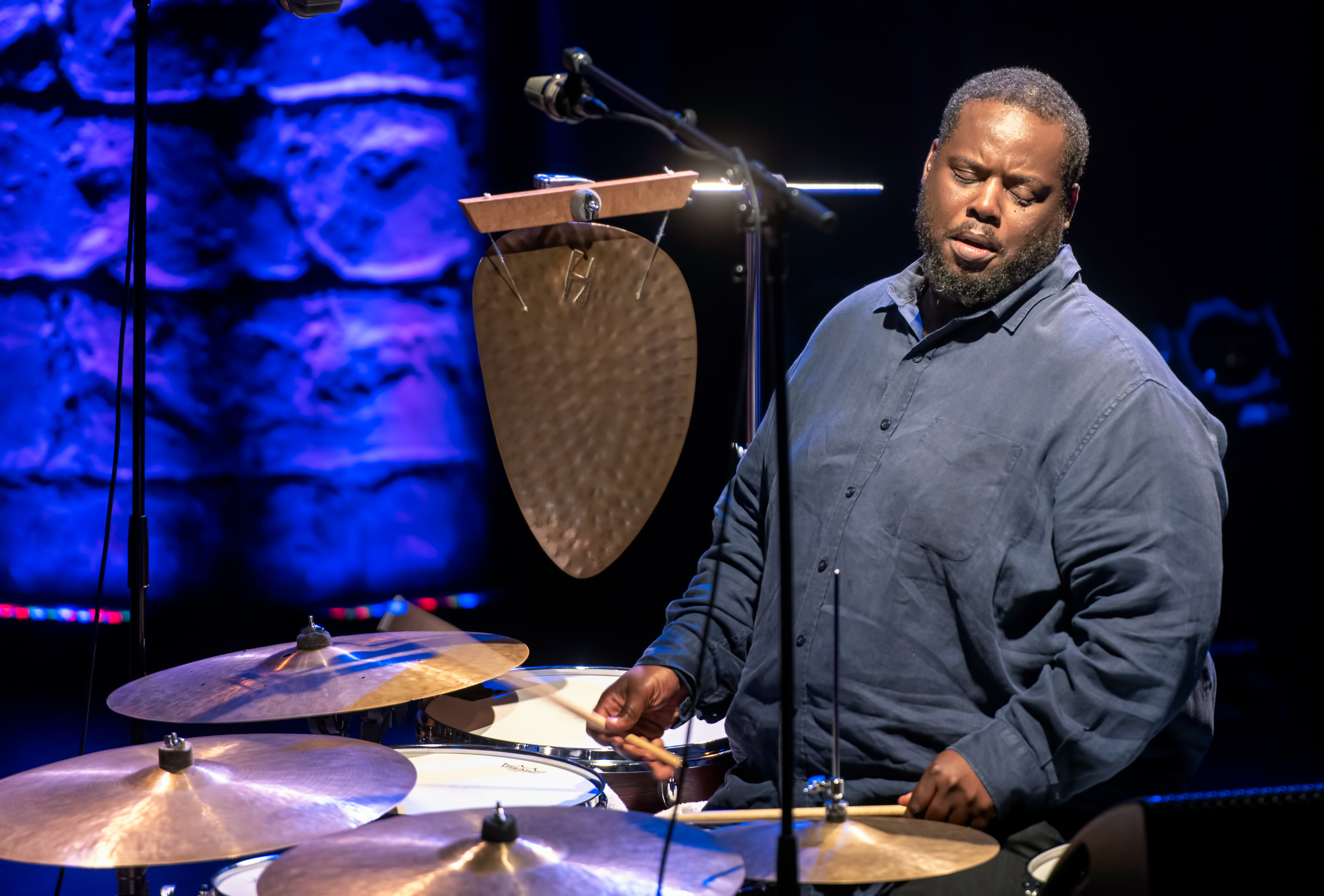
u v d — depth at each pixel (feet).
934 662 16.96
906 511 17.30
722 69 52.75
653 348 16.71
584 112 13.89
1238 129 49.90
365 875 12.05
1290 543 49.52
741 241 20.20
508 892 11.64
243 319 50.34
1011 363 17.42
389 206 50.31
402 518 51.29
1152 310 51.39
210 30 49.37
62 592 50.80
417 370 51.03
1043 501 16.80
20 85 49.93
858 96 52.44
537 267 16.96
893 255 53.01
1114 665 15.58
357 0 49.75
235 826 13.88
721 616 19.62
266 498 50.80
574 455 17.10
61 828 13.80
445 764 19.79
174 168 49.75
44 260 50.34
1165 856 10.34
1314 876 10.36
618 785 19.77
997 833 16.43
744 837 13.82
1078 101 50.98
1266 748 40.27
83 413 50.55
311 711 17.84
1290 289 49.98
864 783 17.02
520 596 52.54
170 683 18.89
